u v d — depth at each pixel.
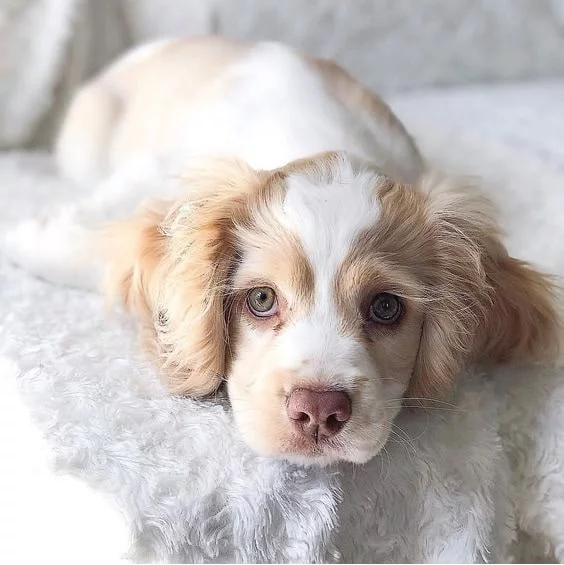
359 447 0.36
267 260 0.39
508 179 0.64
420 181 0.46
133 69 0.69
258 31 0.82
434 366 0.41
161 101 0.63
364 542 0.38
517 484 0.42
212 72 0.61
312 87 0.56
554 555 0.41
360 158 0.44
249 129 0.53
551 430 0.42
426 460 0.39
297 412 0.36
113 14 0.79
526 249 0.54
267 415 0.36
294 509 0.36
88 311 0.46
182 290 0.41
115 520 0.35
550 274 0.46
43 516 0.38
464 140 0.70
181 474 0.36
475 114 0.78
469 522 0.39
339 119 0.52
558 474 0.41
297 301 0.38
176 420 0.38
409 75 0.87
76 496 0.36
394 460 0.39
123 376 0.41
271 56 0.61
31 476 0.37
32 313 0.45
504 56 0.88
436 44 0.86
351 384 0.36
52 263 0.48
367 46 0.85
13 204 0.59
